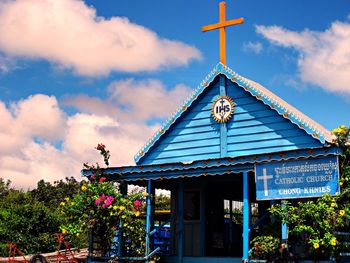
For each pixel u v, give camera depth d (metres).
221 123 17.44
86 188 16.67
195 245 18.30
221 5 18.27
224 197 19.83
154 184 18.61
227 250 19.45
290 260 13.07
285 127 16.23
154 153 18.58
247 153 16.75
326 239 12.73
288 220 13.48
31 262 15.59
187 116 18.23
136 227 16.55
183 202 18.98
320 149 13.70
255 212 19.36
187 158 17.86
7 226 27.88
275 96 18.78
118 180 17.14
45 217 28.91
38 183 47.44
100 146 17.25
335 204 13.03
